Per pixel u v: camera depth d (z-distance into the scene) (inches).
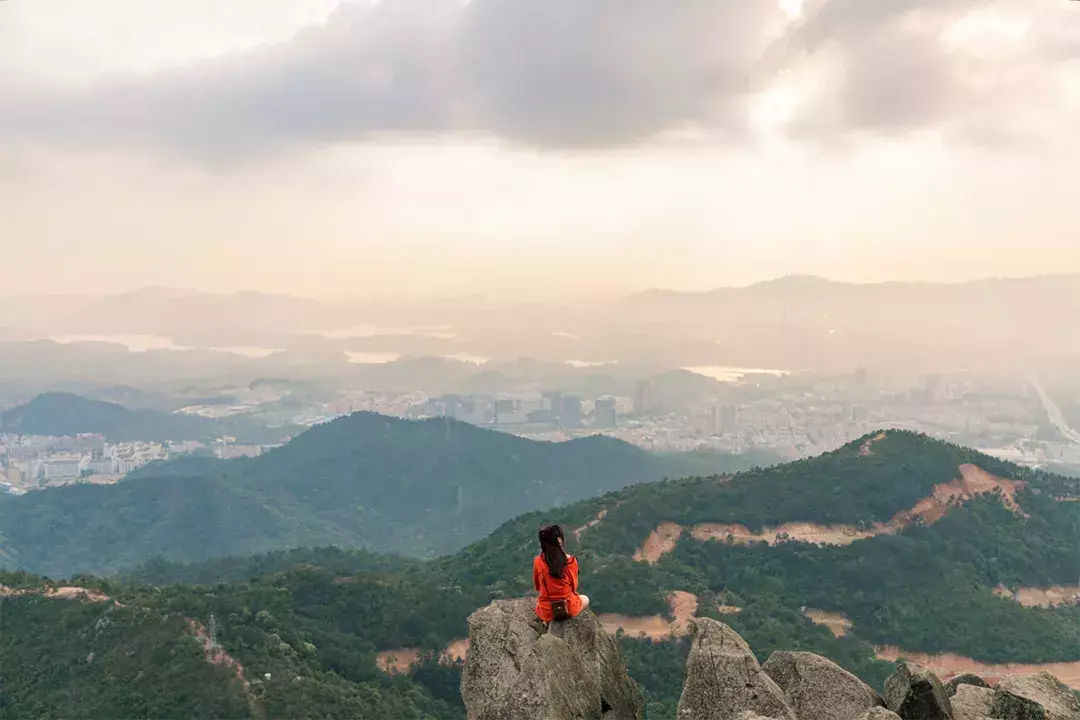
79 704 2020.2
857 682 496.1
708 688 475.2
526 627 540.1
